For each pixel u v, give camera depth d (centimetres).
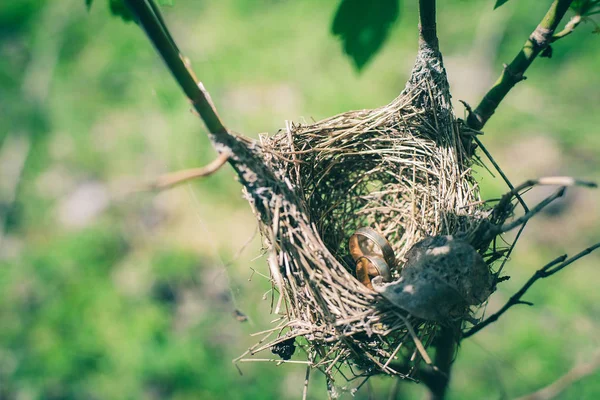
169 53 159
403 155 243
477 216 205
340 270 204
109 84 769
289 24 827
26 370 516
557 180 162
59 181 680
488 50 725
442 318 186
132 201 641
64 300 564
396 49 770
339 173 254
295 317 207
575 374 315
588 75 709
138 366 502
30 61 808
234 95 739
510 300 203
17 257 611
